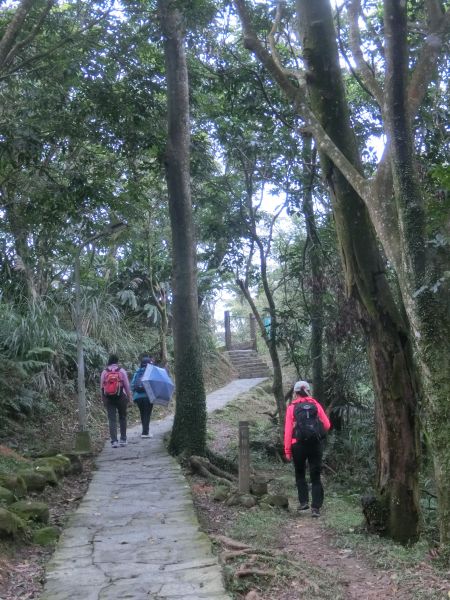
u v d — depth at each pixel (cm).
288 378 2077
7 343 1309
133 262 1967
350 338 1093
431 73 564
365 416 1168
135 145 1144
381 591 479
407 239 507
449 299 502
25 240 1380
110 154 1331
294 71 707
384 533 653
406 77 515
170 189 1107
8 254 1412
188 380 1056
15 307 1417
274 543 612
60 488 813
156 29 1109
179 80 1109
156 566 493
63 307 1562
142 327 1964
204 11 1031
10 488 684
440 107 959
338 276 1107
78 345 1115
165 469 907
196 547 543
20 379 1226
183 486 798
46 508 646
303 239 1312
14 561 531
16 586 475
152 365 1220
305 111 635
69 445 1168
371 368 683
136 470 903
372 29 950
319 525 698
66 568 490
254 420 1560
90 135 1127
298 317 1201
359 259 671
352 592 479
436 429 500
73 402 1422
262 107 1123
